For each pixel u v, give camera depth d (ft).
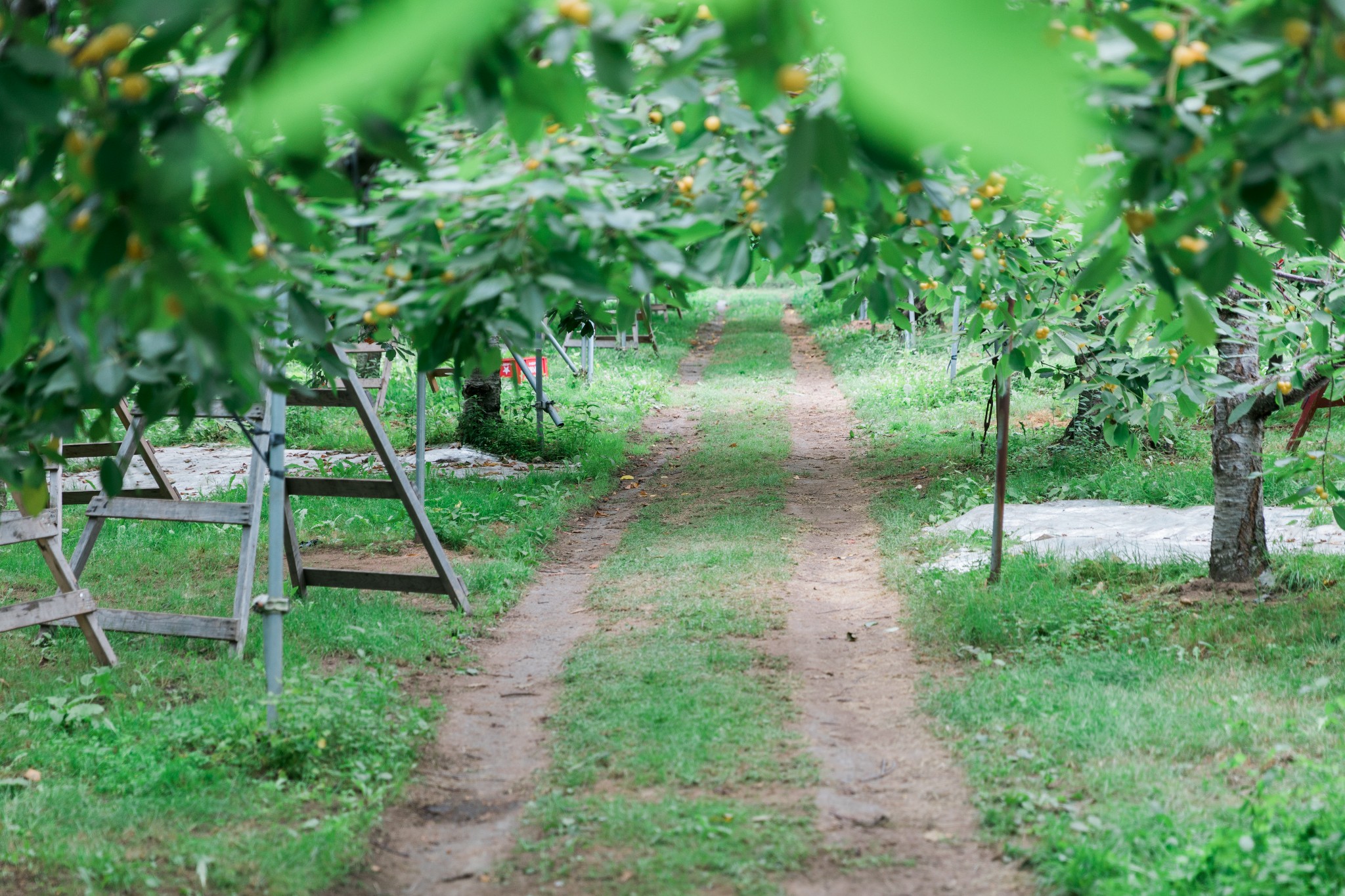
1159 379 23.00
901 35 1.99
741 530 34.86
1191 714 18.10
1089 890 12.66
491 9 2.53
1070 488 38.60
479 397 51.85
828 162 3.97
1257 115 6.22
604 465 46.85
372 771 17.28
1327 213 6.02
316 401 25.77
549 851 14.56
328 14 3.49
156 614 23.21
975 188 11.66
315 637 24.17
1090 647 22.16
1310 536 29.04
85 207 5.88
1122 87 6.72
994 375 26.61
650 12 5.50
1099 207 8.75
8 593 28.35
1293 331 20.47
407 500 25.81
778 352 92.32
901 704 20.22
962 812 15.53
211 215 5.21
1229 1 6.02
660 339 97.25
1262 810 13.34
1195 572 27.04
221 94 5.32
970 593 25.94
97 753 17.57
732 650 22.98
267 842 14.74
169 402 11.93
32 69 5.14
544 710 20.61
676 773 16.92
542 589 29.94
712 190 10.59
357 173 9.04
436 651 24.08
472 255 9.57
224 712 19.17
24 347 7.98
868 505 39.27
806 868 13.97
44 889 13.29
